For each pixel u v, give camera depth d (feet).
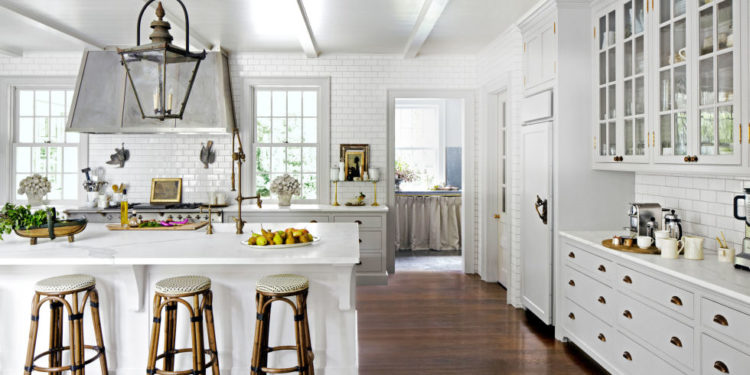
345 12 14.55
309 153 20.99
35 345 9.81
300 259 8.82
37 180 19.25
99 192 20.10
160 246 9.92
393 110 20.54
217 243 10.34
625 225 12.92
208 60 18.93
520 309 15.99
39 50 19.63
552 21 12.92
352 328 10.20
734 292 6.87
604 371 11.03
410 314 15.40
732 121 7.98
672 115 9.58
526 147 14.82
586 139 12.75
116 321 10.07
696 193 10.71
